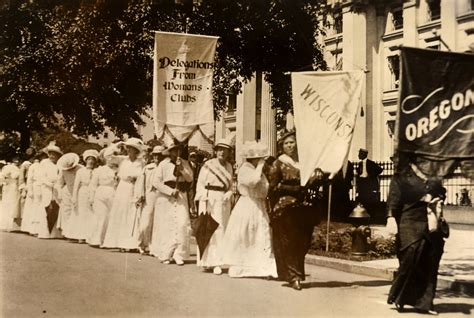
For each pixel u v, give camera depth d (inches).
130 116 687.7
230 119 1155.9
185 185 386.0
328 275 351.6
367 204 562.3
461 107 249.1
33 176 537.3
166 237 374.9
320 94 319.3
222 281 308.5
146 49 556.7
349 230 440.1
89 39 550.3
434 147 247.9
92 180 463.5
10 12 575.2
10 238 497.0
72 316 229.5
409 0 1151.0
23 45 595.5
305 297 274.1
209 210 341.7
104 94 625.6
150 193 412.5
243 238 321.7
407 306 268.4
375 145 1212.5
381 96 1218.0
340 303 263.7
